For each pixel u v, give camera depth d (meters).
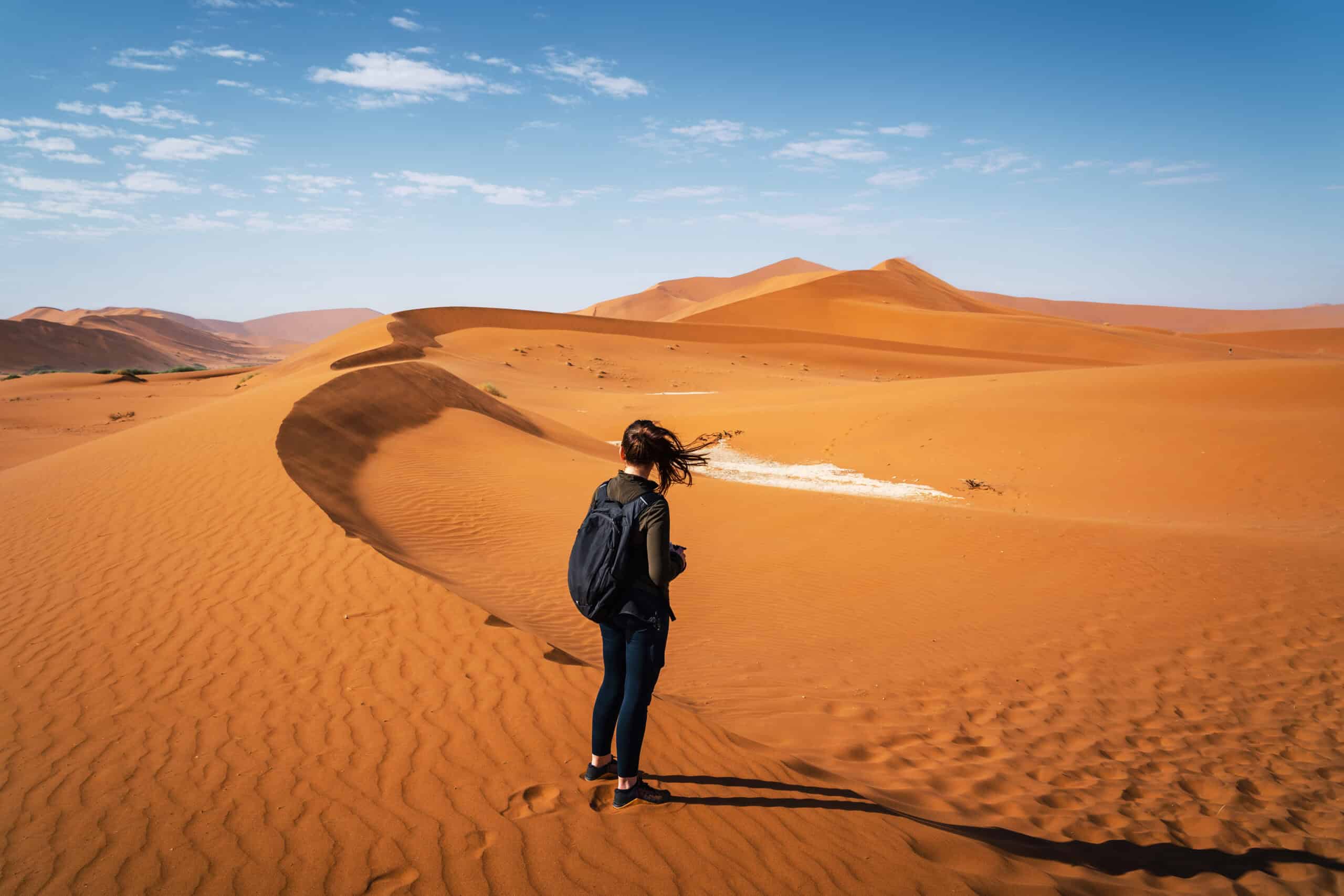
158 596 6.62
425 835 3.38
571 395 53.25
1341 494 18.12
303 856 3.23
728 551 12.42
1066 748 5.93
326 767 3.97
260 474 10.62
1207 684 7.13
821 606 9.68
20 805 3.65
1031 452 24.86
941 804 4.67
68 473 11.24
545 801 3.69
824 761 5.24
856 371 85.25
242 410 15.66
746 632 8.80
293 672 5.17
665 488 3.86
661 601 3.71
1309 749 5.95
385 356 52.91
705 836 3.44
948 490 23.05
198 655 5.46
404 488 13.62
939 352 105.50
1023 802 4.94
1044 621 8.72
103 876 3.11
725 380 71.81
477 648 5.55
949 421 28.84
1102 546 10.96
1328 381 27.11
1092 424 25.66
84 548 7.98
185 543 8.02
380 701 4.74
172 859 3.21
